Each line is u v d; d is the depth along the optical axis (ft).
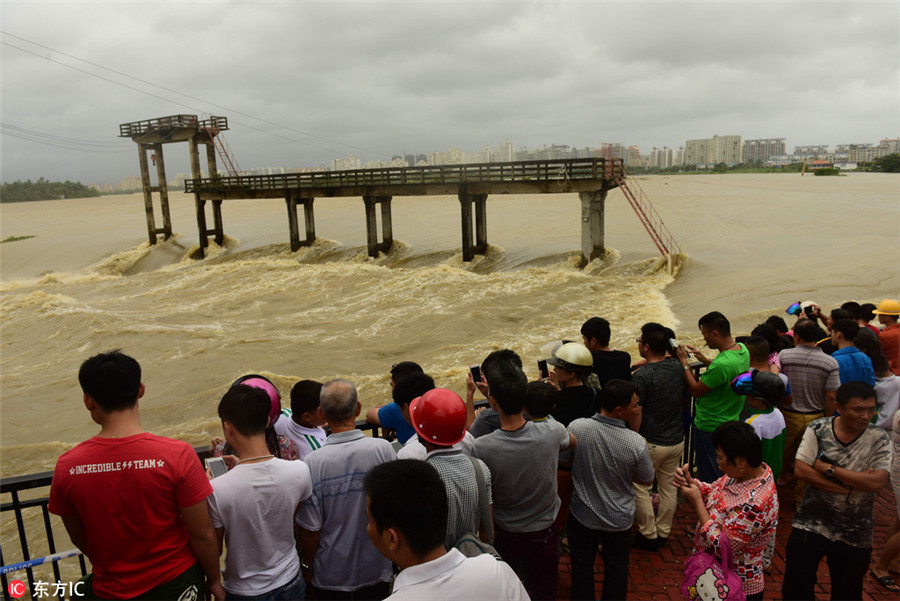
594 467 13.02
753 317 55.93
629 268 82.17
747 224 114.21
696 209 146.72
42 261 146.51
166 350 59.26
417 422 10.27
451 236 122.83
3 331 72.02
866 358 17.93
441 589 7.07
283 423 13.58
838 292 60.23
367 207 107.24
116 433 8.98
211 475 10.91
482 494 10.23
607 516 12.98
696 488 12.12
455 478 10.00
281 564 10.27
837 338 18.78
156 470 8.84
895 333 23.12
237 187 125.29
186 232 162.61
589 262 84.94
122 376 8.95
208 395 47.39
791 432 18.12
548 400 12.08
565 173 84.28
